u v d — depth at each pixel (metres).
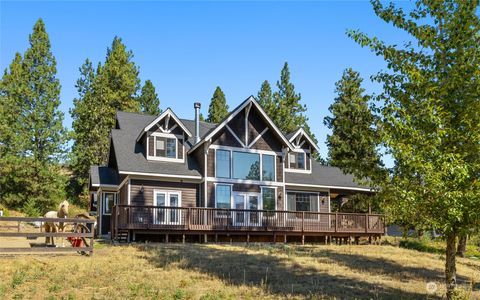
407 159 11.01
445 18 12.27
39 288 13.62
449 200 10.59
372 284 16.44
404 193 11.09
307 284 15.79
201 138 31.14
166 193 28.25
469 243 32.56
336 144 41.12
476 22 11.84
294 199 31.81
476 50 11.69
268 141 30.88
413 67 12.36
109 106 52.38
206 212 26.59
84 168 51.25
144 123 33.03
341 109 42.62
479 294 16.12
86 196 50.84
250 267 17.83
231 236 27.88
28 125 47.59
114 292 13.43
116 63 55.81
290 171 32.94
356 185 33.31
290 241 29.94
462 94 11.66
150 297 13.08
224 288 14.49
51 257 17.56
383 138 11.39
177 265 17.44
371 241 30.89
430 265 21.92
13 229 29.59
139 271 16.16
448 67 12.10
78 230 20.47
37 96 48.81
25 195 46.69
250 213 27.94
